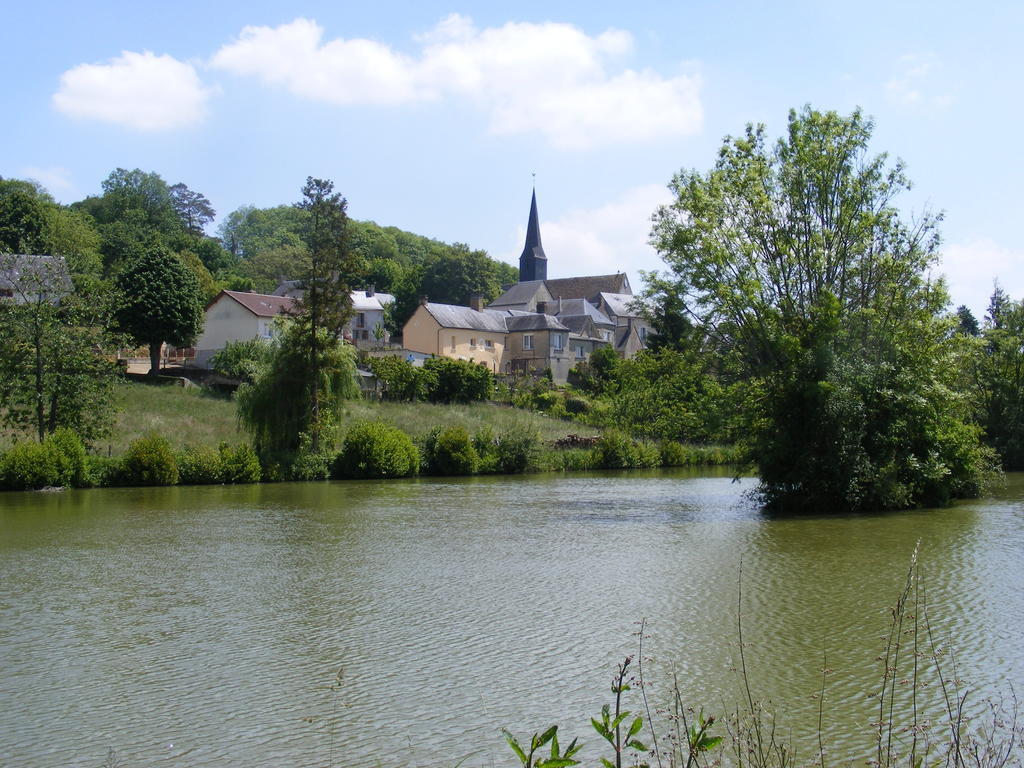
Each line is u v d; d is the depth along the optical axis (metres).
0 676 10.29
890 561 17.42
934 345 27.95
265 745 8.18
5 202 89.06
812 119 29.50
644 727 8.54
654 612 13.17
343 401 43.00
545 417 60.31
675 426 52.12
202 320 72.12
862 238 28.84
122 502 29.64
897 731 8.33
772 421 28.20
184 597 14.47
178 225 128.62
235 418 46.47
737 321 29.61
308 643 11.60
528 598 14.24
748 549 19.19
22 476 33.00
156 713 9.02
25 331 35.69
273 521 24.45
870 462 26.81
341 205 41.97
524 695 9.51
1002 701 9.12
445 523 24.12
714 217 29.11
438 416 53.53
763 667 10.37
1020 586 14.81
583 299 104.44
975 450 29.36
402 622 12.69
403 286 114.94
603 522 24.39
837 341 27.83
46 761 7.86
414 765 7.71
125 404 46.00
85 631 12.30
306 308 41.38
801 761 7.65
